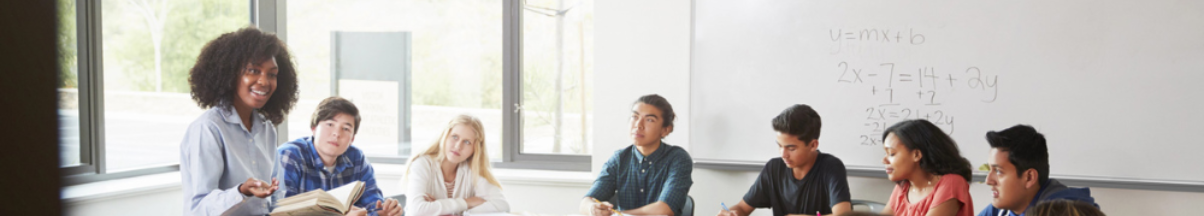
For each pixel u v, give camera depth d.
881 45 2.45
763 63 2.57
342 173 2.35
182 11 2.89
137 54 2.77
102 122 2.66
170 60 2.88
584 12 3.04
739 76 2.60
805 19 2.52
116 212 2.54
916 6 2.41
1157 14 2.21
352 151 2.42
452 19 3.17
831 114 2.51
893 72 2.44
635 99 2.74
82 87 2.60
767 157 2.58
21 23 0.27
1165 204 2.29
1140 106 2.24
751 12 2.57
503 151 3.17
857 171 2.50
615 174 2.37
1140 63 2.23
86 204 2.44
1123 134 2.27
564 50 3.08
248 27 2.00
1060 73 2.30
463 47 3.17
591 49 3.04
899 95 2.44
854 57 2.48
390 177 3.07
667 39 2.69
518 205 2.97
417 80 3.20
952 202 1.95
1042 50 2.31
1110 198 2.33
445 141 2.26
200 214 1.86
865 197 2.54
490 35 3.14
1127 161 2.27
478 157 2.29
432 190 2.25
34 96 0.28
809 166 2.25
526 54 3.13
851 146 2.50
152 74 2.82
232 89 1.93
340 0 3.21
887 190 2.50
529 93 3.14
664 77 2.70
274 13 3.07
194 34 2.94
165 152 2.91
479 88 3.17
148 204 2.65
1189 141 2.21
